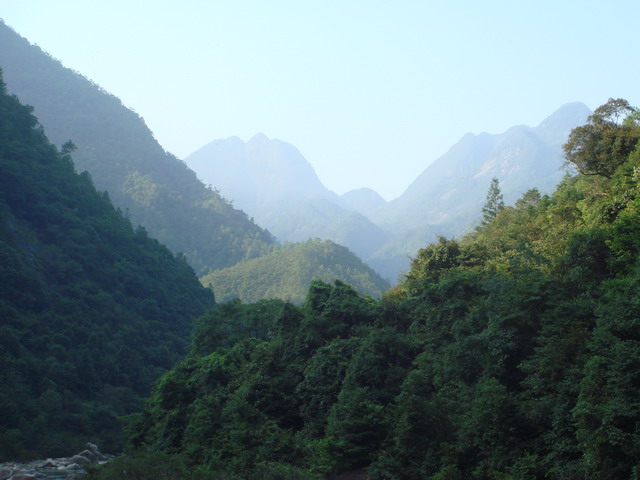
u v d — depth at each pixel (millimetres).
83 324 87625
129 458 33125
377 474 27922
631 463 20625
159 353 95125
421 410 28141
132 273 106875
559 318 27281
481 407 25906
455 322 33969
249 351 47125
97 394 78438
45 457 57938
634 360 21484
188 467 35156
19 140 106625
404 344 36469
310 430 35969
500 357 28969
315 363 38938
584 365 23234
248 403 38344
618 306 23625
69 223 103125
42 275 89438
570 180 60188
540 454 24625
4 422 60000
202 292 126250
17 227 92312
